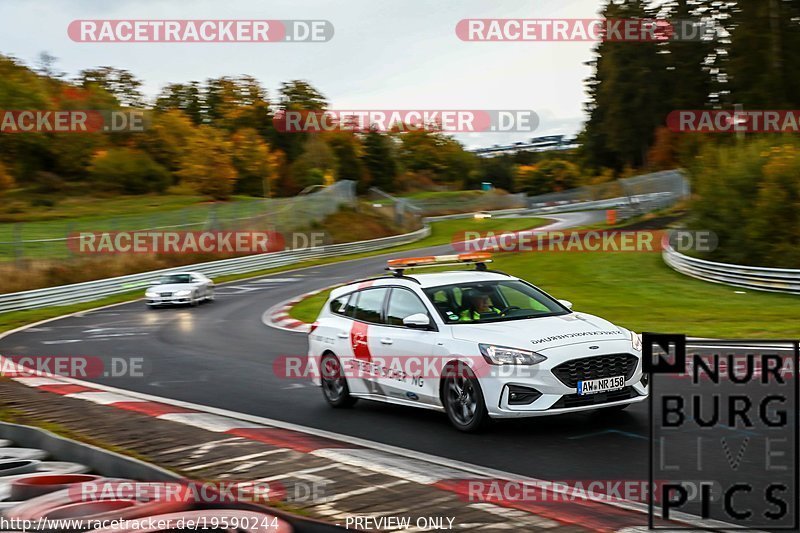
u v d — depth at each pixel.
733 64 64.50
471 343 7.61
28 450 7.13
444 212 79.00
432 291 8.46
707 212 28.41
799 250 25.22
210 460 6.59
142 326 21.33
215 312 24.45
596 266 30.94
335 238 53.00
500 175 116.31
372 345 8.70
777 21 62.09
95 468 6.66
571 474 6.04
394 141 109.44
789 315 17.81
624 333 7.78
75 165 79.06
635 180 53.19
